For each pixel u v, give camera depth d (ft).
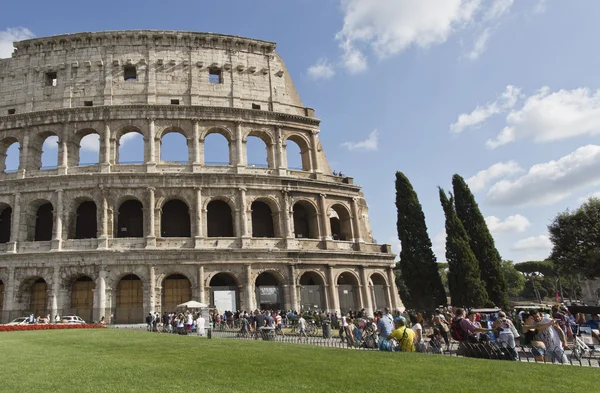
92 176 199.72
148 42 226.79
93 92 218.38
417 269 211.00
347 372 57.26
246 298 198.80
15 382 51.98
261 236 225.97
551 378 51.72
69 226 199.00
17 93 220.64
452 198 210.59
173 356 74.23
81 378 54.34
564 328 92.58
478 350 72.79
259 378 54.13
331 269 219.41
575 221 260.83
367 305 224.74
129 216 211.00
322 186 231.91
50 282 188.85
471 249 214.07
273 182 219.61
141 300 196.24
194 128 217.36
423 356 70.79
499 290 207.92
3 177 208.54
